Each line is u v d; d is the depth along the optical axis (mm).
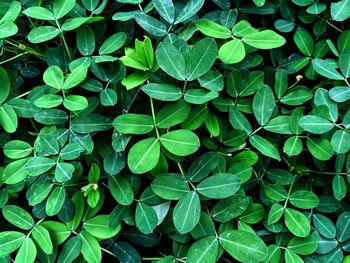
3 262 354
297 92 365
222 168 344
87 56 357
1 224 367
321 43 381
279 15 396
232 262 374
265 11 377
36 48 379
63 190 334
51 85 336
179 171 354
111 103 335
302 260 351
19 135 371
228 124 361
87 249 340
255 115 355
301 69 389
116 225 337
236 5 380
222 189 320
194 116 335
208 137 356
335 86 367
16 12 345
